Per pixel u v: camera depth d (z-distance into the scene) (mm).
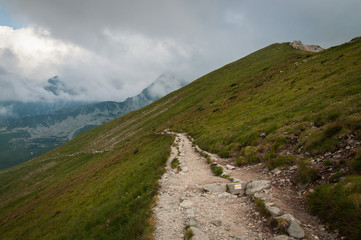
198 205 11188
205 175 17453
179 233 8625
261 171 14625
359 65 29062
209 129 39750
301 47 102938
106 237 11406
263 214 8969
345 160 9820
